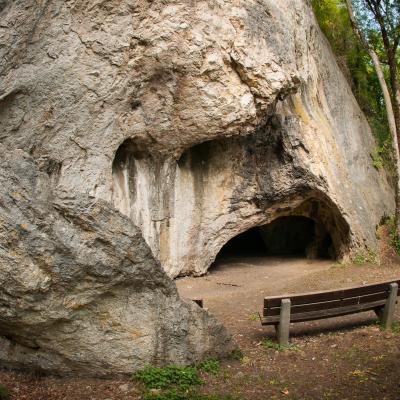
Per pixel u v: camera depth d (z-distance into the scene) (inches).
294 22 427.5
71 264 185.5
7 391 181.0
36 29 246.8
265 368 215.5
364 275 398.6
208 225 406.6
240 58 329.7
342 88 554.9
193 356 208.2
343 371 209.2
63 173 265.6
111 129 292.5
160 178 363.9
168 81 316.5
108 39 279.7
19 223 178.7
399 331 249.4
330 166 437.7
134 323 198.5
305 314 238.1
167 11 300.2
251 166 416.2
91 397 185.9
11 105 242.5
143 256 197.0
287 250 543.8
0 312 181.8
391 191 578.2
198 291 367.2
